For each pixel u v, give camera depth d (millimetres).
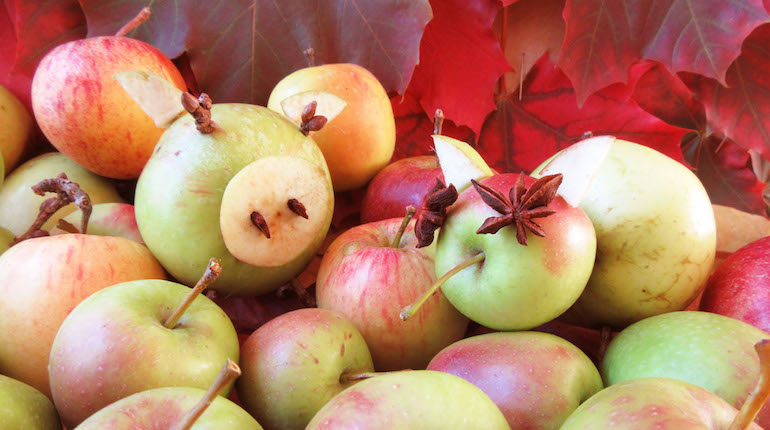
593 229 425
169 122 465
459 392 368
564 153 428
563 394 408
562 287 413
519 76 639
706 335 414
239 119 458
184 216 447
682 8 581
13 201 545
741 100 638
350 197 585
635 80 625
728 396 397
